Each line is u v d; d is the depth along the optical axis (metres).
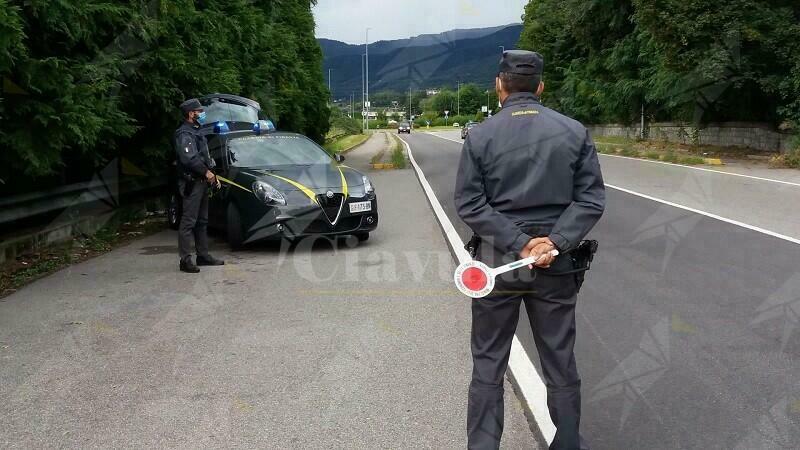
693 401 4.21
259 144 10.05
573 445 3.22
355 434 3.85
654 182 16.47
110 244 9.77
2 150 7.60
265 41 17.44
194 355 5.11
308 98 23.20
